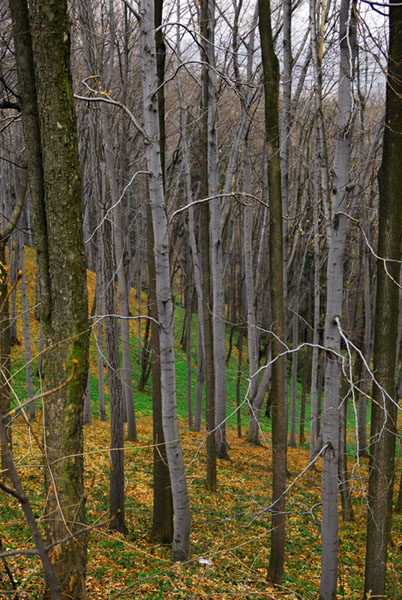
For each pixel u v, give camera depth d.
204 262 13.41
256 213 26.14
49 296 4.88
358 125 13.03
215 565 8.52
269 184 7.96
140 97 16.58
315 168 14.08
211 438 13.42
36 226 4.98
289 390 30.11
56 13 4.61
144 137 7.69
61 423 4.55
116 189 14.52
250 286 17.95
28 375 16.45
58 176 4.75
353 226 13.14
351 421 28.34
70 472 4.49
